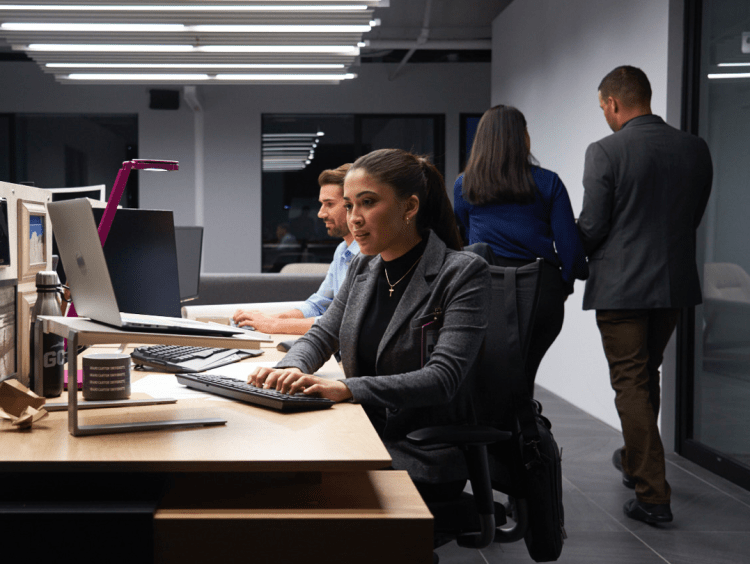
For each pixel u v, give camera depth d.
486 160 2.44
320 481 1.13
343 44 4.06
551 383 5.06
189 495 1.05
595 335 4.20
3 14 3.48
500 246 2.45
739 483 2.90
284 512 0.98
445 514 1.44
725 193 3.06
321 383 1.31
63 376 1.35
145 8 3.36
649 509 2.50
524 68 5.90
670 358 3.38
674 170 2.61
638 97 2.69
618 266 2.62
